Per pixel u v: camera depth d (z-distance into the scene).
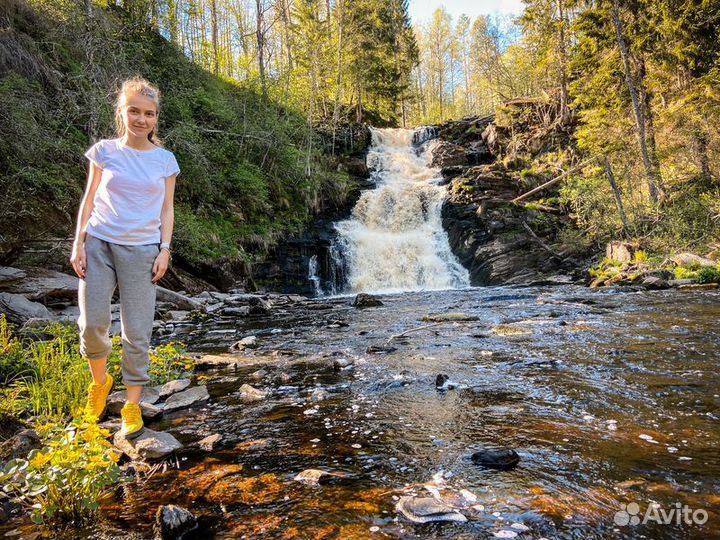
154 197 2.59
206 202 16.34
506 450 2.14
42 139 10.49
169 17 19.09
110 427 2.73
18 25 12.49
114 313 8.27
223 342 6.43
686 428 2.43
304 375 4.03
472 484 1.88
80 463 1.81
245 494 1.88
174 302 10.49
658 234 15.45
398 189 21.70
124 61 13.66
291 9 33.34
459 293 13.69
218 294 13.10
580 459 2.08
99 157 2.51
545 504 1.69
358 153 26.58
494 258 17.39
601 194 17.03
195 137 16.16
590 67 19.33
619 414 2.69
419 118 58.88
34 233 10.17
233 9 30.62
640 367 3.77
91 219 2.51
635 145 17.95
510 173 20.95
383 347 5.02
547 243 17.45
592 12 18.33
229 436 2.60
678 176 17.05
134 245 2.52
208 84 20.95
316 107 27.61
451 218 19.47
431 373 3.87
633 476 1.89
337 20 32.06
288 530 1.58
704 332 5.30
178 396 3.38
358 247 18.52
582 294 10.95
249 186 17.70
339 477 1.99
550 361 4.09
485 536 1.49
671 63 16.83
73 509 1.75
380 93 38.12
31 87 11.18
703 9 15.54
